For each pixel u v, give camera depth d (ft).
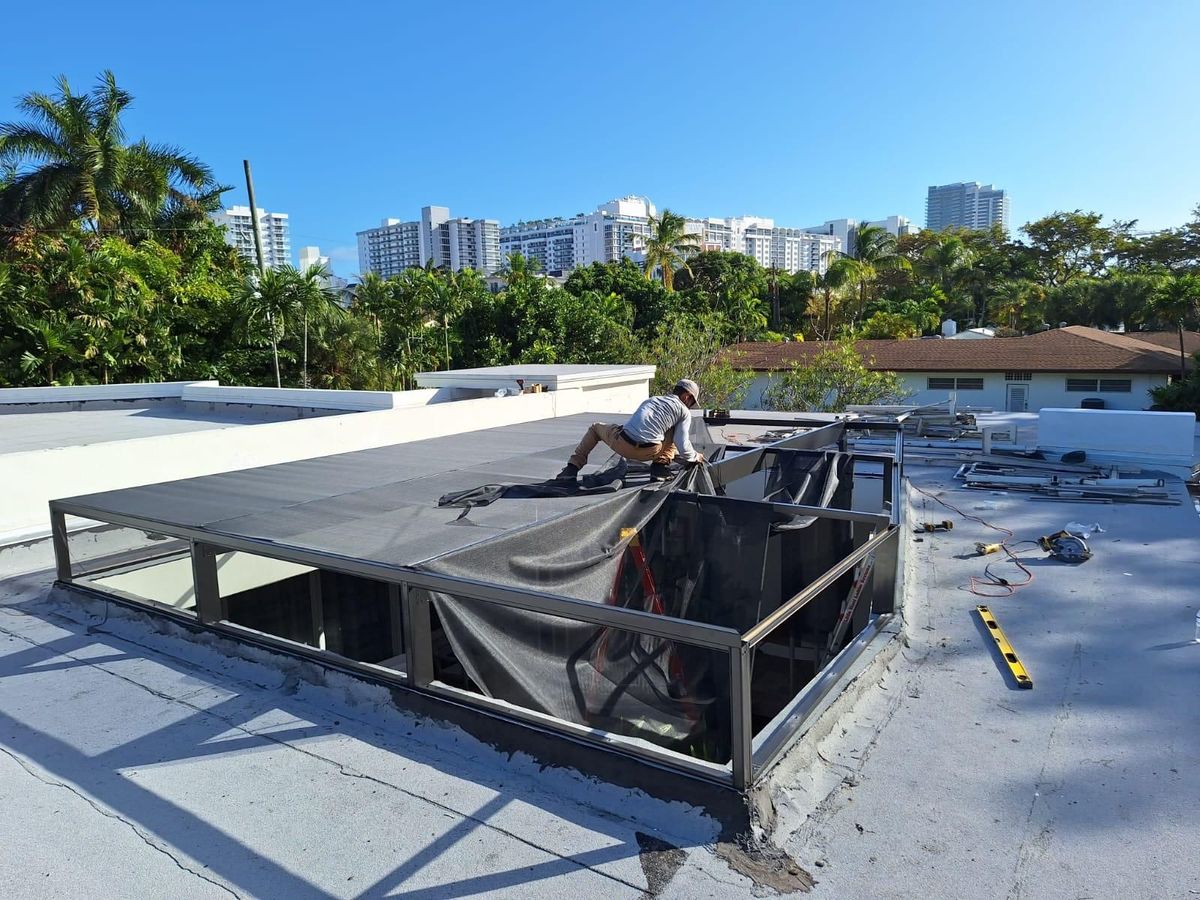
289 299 76.54
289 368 82.84
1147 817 8.36
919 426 36.78
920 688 11.68
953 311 204.44
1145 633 13.57
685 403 19.19
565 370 46.01
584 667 14.35
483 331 100.17
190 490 18.65
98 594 15.58
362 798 8.91
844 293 183.83
